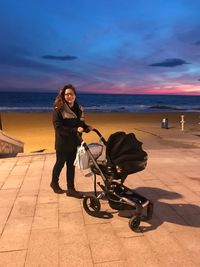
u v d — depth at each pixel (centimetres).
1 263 344
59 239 393
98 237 397
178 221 441
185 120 2894
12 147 1032
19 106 6806
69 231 414
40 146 1477
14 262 345
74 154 525
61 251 366
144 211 473
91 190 576
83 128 472
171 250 365
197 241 386
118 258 351
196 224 432
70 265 339
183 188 582
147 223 436
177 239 391
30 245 380
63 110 498
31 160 826
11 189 586
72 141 513
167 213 469
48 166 757
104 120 2886
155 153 907
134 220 407
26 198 536
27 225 432
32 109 5444
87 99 11262
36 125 2439
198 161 797
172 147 1327
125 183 613
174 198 530
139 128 2131
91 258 351
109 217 455
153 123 2577
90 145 469
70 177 539
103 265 338
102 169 447
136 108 6100
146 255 356
